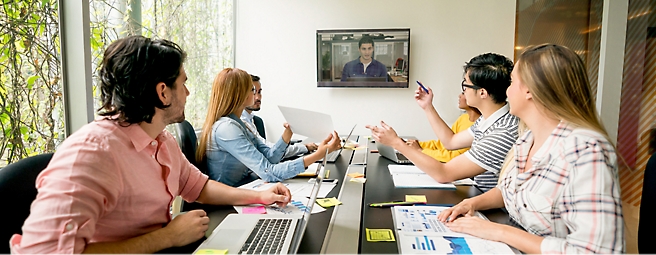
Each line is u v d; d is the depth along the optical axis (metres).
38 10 1.89
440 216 1.18
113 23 2.50
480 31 3.88
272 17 4.17
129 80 0.95
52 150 2.01
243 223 1.11
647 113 3.18
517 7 3.79
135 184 0.98
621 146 3.28
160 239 0.95
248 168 1.95
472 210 1.23
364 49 3.99
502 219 1.22
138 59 0.95
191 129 2.07
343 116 4.18
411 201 1.39
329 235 1.08
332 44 4.04
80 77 2.06
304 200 1.42
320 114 1.93
